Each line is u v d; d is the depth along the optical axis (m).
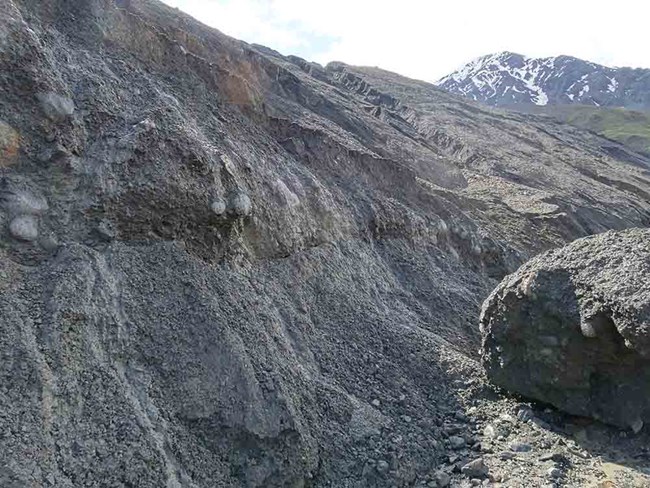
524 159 33.62
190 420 4.71
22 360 4.10
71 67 6.34
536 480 5.32
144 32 8.36
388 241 10.77
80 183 5.43
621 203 29.48
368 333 7.60
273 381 5.29
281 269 7.40
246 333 5.60
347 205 10.20
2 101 5.23
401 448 5.65
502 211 18.53
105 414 4.27
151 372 4.81
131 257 5.45
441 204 13.42
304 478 4.91
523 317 6.67
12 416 3.81
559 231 18.66
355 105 29.12
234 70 14.40
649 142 86.88
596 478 5.39
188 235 6.04
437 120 39.59
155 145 5.96
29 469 3.64
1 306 4.38
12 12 5.60
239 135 8.65
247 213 6.64
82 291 4.78
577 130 63.25
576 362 6.28
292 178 8.91
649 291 5.54
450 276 11.45
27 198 5.05
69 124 5.60
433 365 7.41
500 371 6.96
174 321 5.21
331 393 5.95
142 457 4.18
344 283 8.34
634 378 6.02
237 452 4.76
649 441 5.88
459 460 5.75
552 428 6.36
